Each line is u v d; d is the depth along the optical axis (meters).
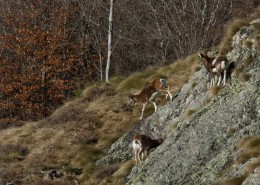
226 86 50.69
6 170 62.97
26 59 129.88
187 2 116.06
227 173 38.59
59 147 69.75
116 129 71.25
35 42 125.25
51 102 125.56
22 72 128.75
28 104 118.62
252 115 44.62
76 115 76.88
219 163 41.00
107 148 67.19
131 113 74.12
